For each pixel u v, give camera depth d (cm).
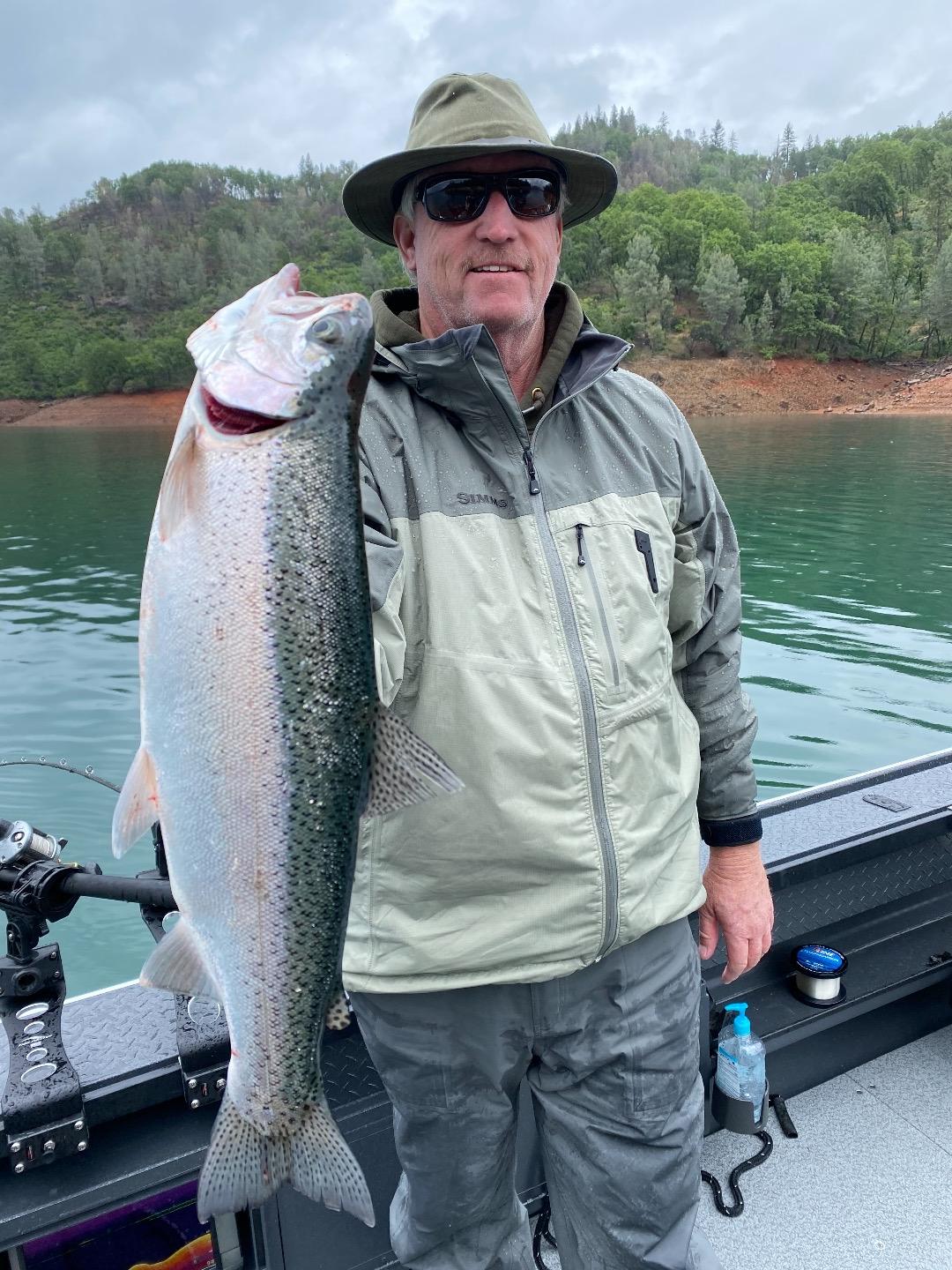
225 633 137
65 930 494
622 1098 179
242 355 136
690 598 193
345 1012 151
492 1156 179
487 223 171
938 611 1244
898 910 322
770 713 854
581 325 179
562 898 166
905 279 7756
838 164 11800
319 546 140
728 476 2697
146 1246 213
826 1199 255
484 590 160
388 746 148
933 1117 283
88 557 1733
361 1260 214
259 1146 143
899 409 5875
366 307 141
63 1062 185
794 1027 276
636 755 172
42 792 703
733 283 6819
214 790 138
